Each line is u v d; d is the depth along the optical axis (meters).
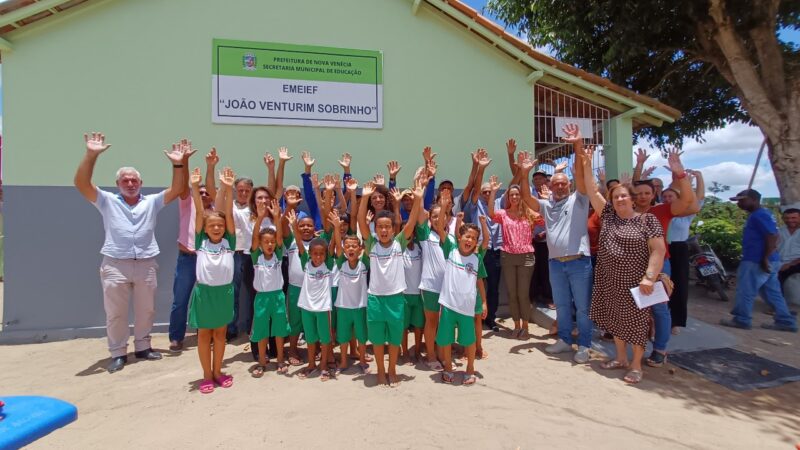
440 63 6.63
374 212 5.07
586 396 3.80
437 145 6.62
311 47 6.16
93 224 5.57
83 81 5.58
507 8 9.28
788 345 5.29
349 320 4.32
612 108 7.16
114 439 3.05
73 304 5.50
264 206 4.61
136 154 5.71
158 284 5.75
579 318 4.73
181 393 3.86
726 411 3.57
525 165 5.10
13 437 1.68
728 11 7.46
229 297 4.07
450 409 3.49
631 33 7.81
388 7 6.45
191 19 5.84
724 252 10.14
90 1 5.54
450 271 4.09
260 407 3.52
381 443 2.97
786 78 7.89
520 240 5.44
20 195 5.37
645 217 4.22
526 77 6.87
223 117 5.90
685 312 5.07
